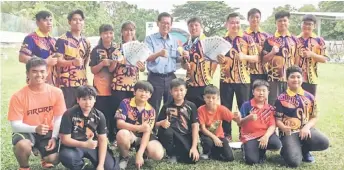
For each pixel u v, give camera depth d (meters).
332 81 9.90
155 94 4.61
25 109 3.66
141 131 3.88
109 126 4.69
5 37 14.82
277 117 4.15
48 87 3.79
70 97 4.39
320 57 4.68
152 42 4.66
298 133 4.11
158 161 4.11
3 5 15.59
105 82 4.59
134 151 4.43
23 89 3.71
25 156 3.57
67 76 4.37
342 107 7.04
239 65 4.64
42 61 3.71
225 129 4.75
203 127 4.19
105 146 3.66
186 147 4.01
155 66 4.57
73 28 4.44
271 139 4.05
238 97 4.71
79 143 3.54
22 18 15.03
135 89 3.96
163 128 4.04
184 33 6.70
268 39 4.79
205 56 4.51
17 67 12.58
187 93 4.62
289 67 4.36
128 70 4.52
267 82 4.42
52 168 3.88
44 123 3.75
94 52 4.56
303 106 4.12
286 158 3.97
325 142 4.00
